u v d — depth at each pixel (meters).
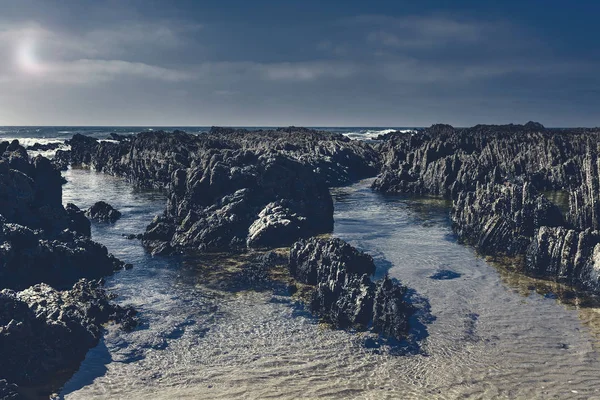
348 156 124.31
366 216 69.75
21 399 23.69
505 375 26.78
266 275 42.72
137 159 112.62
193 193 59.50
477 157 102.25
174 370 26.98
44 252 38.88
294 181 62.28
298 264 42.38
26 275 37.25
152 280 41.47
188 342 30.20
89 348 29.25
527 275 43.38
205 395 24.62
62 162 143.00
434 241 55.00
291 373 26.70
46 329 27.75
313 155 116.12
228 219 54.41
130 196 88.88
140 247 52.22
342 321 32.94
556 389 25.48
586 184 56.31
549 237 45.59
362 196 90.31
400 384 25.75
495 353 29.20
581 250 42.53
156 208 76.50
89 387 25.22
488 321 33.62
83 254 42.16
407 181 97.50
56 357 27.17
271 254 47.25
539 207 54.59
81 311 32.50
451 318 34.00
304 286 39.94
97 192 93.62
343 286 36.41
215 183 59.31
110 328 31.88
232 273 43.38
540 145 100.81
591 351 29.52
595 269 40.25
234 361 27.98
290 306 35.94
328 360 28.16
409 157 110.19
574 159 90.94
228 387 25.34
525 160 99.56
